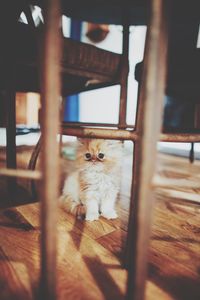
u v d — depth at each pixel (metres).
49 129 0.14
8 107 0.39
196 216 0.39
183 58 0.32
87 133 0.28
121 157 0.44
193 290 0.22
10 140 0.40
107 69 0.39
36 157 0.40
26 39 0.32
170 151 1.09
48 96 0.14
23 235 0.31
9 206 0.40
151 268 0.25
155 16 0.14
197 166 0.76
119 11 0.52
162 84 0.15
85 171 0.40
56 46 0.14
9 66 0.36
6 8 0.29
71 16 0.55
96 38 1.15
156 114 0.14
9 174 0.16
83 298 0.21
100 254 0.27
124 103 0.41
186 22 0.47
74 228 0.34
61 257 0.27
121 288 0.22
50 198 0.15
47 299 0.16
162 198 0.47
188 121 0.84
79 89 0.54
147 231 0.15
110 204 0.41
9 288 0.21
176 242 0.30
